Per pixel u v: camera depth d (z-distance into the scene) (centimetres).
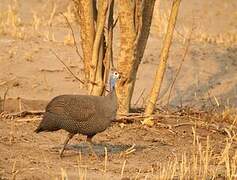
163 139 1436
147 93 1875
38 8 2655
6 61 1962
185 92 1956
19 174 1149
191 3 3080
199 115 1625
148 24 1540
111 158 1285
